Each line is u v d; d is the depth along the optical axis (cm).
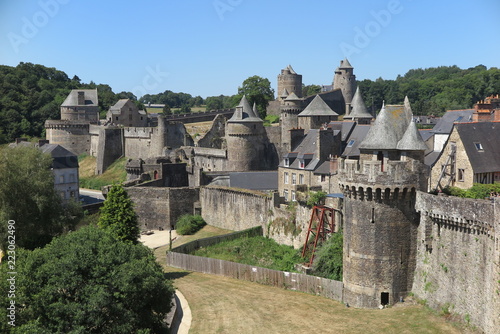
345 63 15700
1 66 17312
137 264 3597
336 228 5322
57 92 17438
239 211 7219
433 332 3425
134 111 14138
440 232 3697
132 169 9550
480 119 6162
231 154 9738
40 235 6056
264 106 16200
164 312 3800
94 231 4116
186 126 14625
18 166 6084
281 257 5875
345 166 4000
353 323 3741
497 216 3020
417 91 17425
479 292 3288
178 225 7731
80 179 12244
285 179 7506
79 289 3447
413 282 3928
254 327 3953
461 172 4647
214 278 5341
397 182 3784
